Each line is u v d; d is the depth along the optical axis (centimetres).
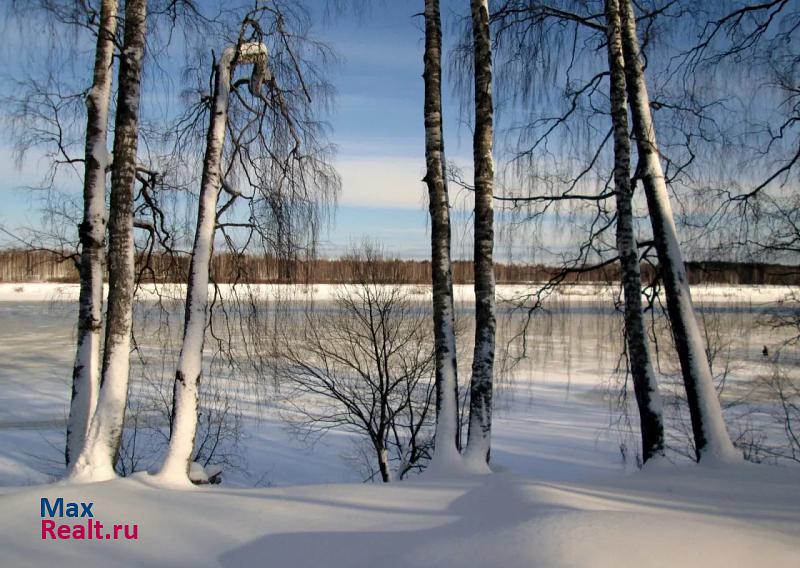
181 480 565
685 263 873
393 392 1249
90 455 567
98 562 363
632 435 1197
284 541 388
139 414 1359
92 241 697
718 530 376
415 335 1289
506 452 1262
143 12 655
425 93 725
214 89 710
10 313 4231
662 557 327
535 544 336
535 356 1559
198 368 620
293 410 1493
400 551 361
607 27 792
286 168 778
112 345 599
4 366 2208
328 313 1448
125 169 622
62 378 2000
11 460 1132
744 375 1513
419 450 1154
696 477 595
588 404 1712
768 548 359
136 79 643
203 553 375
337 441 1350
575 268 876
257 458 1226
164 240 902
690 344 704
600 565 314
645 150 756
